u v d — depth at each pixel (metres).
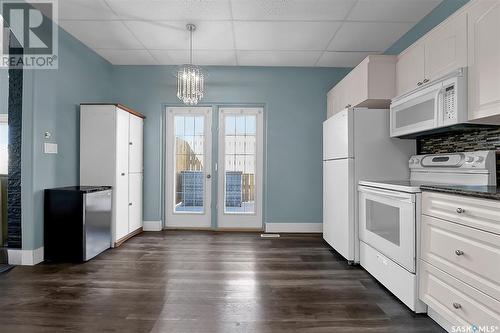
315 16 2.82
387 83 2.80
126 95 4.21
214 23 2.96
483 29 1.71
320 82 4.21
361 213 2.72
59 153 3.06
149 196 4.21
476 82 1.77
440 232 1.72
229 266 2.78
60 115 3.07
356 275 2.58
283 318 1.85
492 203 1.38
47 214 2.86
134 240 3.69
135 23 2.98
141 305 2.00
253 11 2.74
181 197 4.34
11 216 2.74
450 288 1.64
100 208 3.10
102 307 1.97
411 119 2.39
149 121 4.21
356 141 2.79
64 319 1.82
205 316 1.87
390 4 2.60
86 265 2.77
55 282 2.37
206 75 4.20
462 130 2.29
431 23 2.72
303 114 4.21
